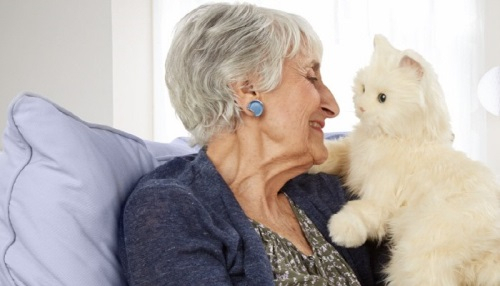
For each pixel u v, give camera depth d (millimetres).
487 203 1008
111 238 1024
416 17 3277
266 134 1119
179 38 1119
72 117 1055
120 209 1063
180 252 944
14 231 981
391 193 1068
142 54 3250
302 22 1168
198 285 919
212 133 1126
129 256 967
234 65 1078
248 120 1115
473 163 1063
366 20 3307
